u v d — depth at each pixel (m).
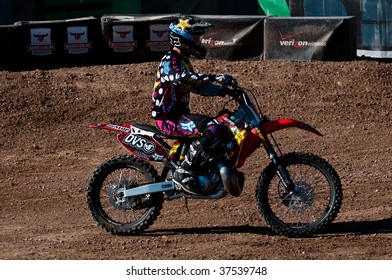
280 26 37.00
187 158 17.36
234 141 17.19
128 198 18.00
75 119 30.42
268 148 17.53
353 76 34.22
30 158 26.38
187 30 17.16
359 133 28.28
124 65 37.06
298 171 22.17
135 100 32.06
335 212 17.72
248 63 36.78
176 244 17.94
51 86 33.53
